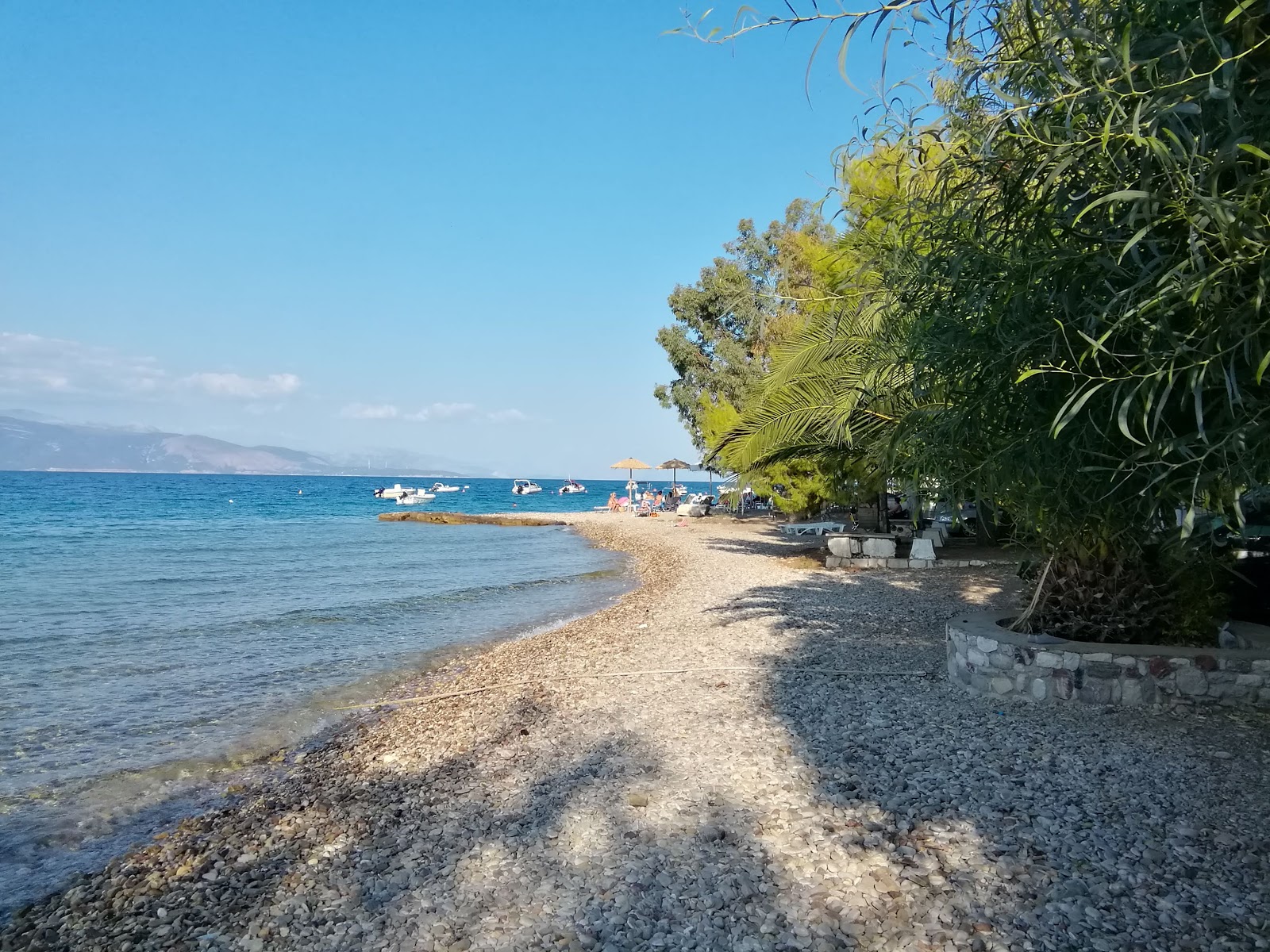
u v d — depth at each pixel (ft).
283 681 30.99
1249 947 9.75
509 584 61.87
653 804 15.25
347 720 25.72
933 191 11.09
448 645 38.11
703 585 50.52
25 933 12.82
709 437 83.41
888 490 45.73
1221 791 14.35
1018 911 10.82
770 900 11.44
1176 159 7.41
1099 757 16.30
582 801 15.70
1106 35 8.31
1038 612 22.57
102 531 119.75
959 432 15.72
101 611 48.08
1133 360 10.00
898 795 14.84
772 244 124.77
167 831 17.11
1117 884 11.37
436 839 14.75
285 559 82.02
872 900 11.27
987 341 12.64
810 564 57.57
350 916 12.23
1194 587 21.08
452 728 22.85
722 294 124.36
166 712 26.73
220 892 13.62
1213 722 18.12
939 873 11.91
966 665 22.27
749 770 16.66
